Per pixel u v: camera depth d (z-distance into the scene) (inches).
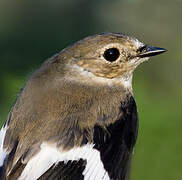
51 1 1196.5
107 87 457.4
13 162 396.5
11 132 410.6
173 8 1168.8
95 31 1180.5
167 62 1047.6
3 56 1007.6
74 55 453.4
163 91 965.8
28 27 1152.8
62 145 399.2
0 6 1188.5
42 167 392.5
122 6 1198.9
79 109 418.6
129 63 468.4
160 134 743.7
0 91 796.0
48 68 451.8
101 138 418.0
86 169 404.5
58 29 1159.0
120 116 440.8
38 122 405.4
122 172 434.9
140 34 1171.3
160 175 722.2
